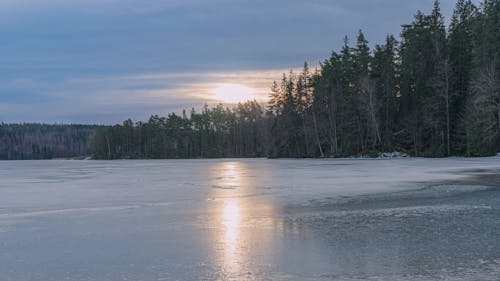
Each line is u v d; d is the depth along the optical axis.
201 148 158.00
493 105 60.81
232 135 162.12
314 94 91.00
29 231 15.70
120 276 10.45
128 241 13.95
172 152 157.38
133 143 168.00
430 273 10.16
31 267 11.28
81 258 12.05
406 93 79.25
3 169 72.56
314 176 37.91
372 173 39.75
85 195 26.39
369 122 79.31
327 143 90.25
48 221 17.64
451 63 69.94
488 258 11.27
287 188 28.36
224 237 14.23
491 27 63.97
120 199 24.17
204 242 13.60
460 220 16.23
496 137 62.50
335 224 15.99
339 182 31.62
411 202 20.98
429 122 70.56
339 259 11.45
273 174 42.00
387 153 77.50
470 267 10.55
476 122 62.16
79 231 15.60
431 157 70.06
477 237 13.57
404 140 77.62
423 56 76.31
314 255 11.87
